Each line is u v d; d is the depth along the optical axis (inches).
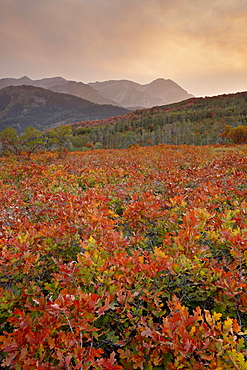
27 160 826.8
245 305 101.1
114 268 110.1
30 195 319.6
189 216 138.8
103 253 120.6
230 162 447.8
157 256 112.1
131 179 336.2
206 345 73.9
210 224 162.2
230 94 7204.7
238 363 70.8
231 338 76.5
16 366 75.9
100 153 1025.5
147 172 433.7
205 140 2957.7
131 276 106.0
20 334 77.5
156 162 576.4
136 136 3686.0
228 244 132.3
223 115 4731.8
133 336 101.1
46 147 1814.7
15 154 1077.8
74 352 74.4
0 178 450.3
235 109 4982.8
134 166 467.2
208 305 121.6
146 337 86.3
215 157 623.2
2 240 134.2
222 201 227.1
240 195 224.8
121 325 106.1
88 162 639.8
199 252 125.6
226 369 73.5
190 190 259.6
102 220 153.9
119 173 413.1
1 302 109.6
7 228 171.8
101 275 107.7
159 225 180.4
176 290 114.5
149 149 1034.1
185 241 134.2
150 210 176.2
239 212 174.4
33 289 111.0
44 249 137.0
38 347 76.5
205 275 118.3
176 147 1083.9
